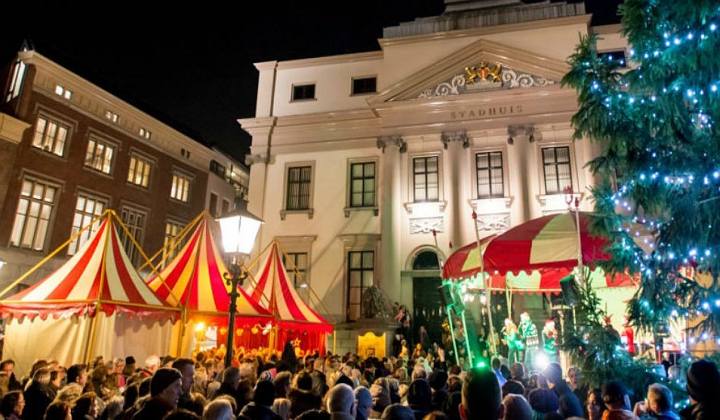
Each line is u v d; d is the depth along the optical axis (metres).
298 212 27.55
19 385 9.48
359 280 25.88
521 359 14.70
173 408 4.52
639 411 5.95
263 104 29.84
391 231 25.06
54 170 27.22
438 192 25.52
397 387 7.88
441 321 23.58
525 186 23.89
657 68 6.46
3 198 24.66
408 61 27.44
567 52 25.02
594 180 22.48
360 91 28.97
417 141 26.27
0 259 24.23
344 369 10.46
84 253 13.23
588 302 7.71
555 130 24.45
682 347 8.30
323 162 28.09
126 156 31.84
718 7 5.43
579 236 9.44
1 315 12.18
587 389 7.59
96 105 30.14
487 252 11.21
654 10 6.78
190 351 16.34
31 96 26.36
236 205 10.62
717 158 6.25
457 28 27.17
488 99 25.28
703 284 7.78
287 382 6.91
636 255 7.12
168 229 34.72
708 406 4.13
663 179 6.61
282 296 19.59
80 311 11.62
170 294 14.30
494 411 3.32
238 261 10.17
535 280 16.44
